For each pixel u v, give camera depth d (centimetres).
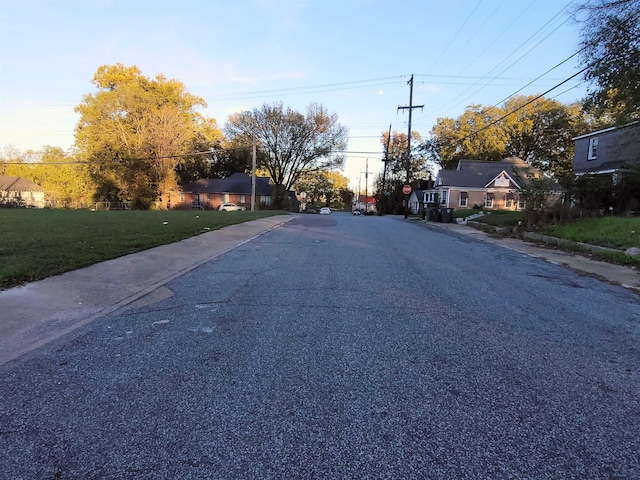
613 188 1584
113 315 481
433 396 299
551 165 4681
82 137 4444
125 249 884
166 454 230
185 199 5522
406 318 479
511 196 3716
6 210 2459
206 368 340
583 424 266
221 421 264
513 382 324
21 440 241
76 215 1875
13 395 293
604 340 423
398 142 6247
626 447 242
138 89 4359
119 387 306
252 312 495
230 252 970
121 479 210
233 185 5497
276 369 340
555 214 1489
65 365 344
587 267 854
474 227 1966
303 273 729
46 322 449
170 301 544
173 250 944
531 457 232
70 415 268
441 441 246
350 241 1223
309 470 219
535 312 518
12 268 621
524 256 1006
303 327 443
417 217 3312
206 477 212
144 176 4203
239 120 5034
